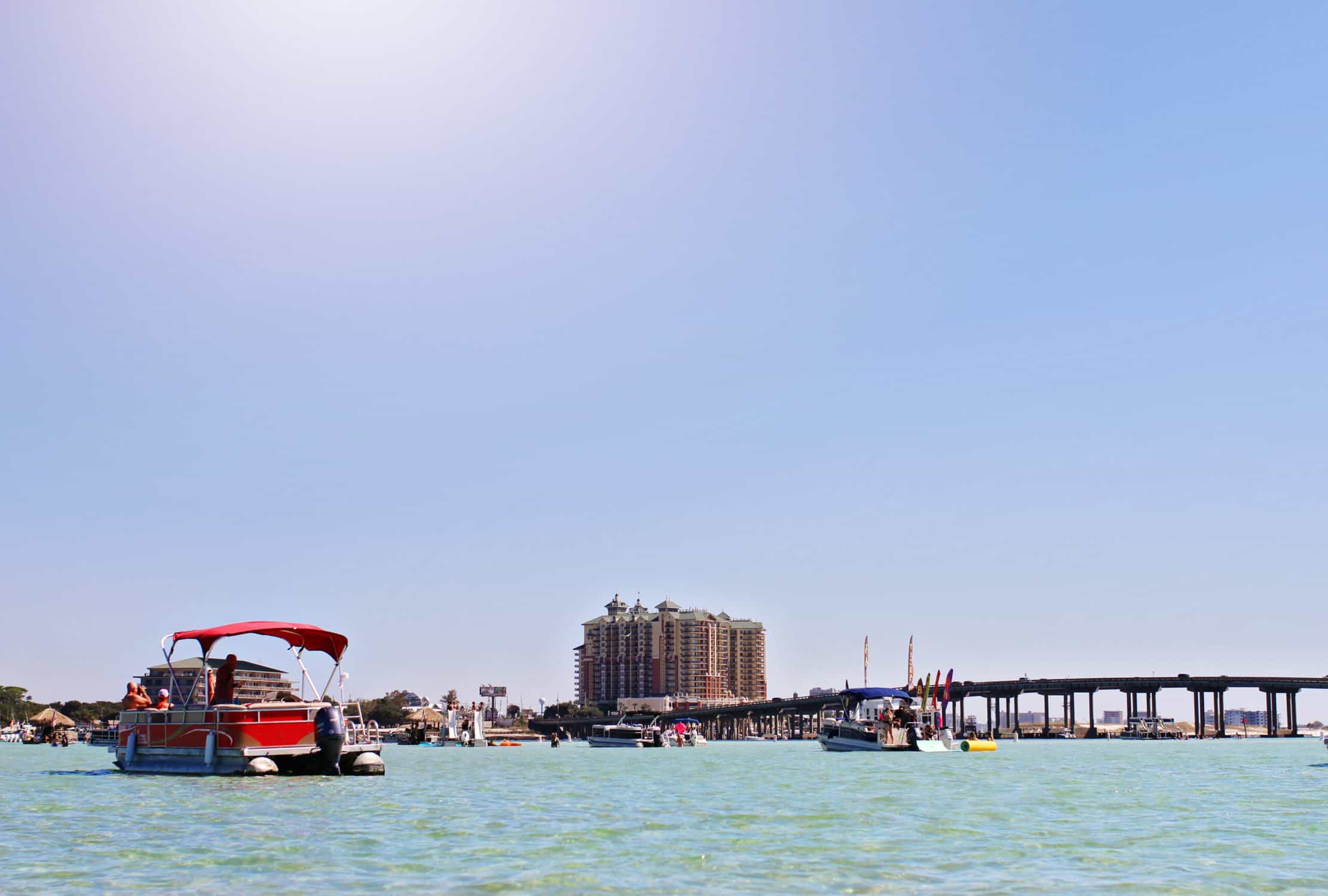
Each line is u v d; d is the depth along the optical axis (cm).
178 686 5238
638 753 14162
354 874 2484
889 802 4541
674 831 3328
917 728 11631
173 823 3450
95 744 16188
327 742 5206
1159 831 3359
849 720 12156
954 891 2275
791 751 15225
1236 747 17875
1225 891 2297
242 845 2939
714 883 2364
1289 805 4394
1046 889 2308
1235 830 3409
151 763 5391
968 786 5659
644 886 2334
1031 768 8156
